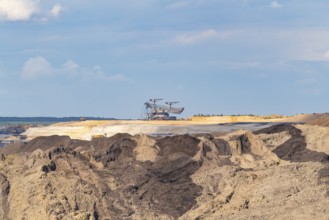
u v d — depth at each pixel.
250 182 139.00
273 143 176.62
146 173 155.62
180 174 155.00
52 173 157.50
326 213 121.38
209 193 143.12
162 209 139.88
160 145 173.62
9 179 164.88
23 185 154.62
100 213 141.25
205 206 134.38
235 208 131.12
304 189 130.88
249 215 125.94
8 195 159.12
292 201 127.69
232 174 145.62
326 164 142.75
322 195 127.88
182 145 170.00
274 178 136.50
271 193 131.88
